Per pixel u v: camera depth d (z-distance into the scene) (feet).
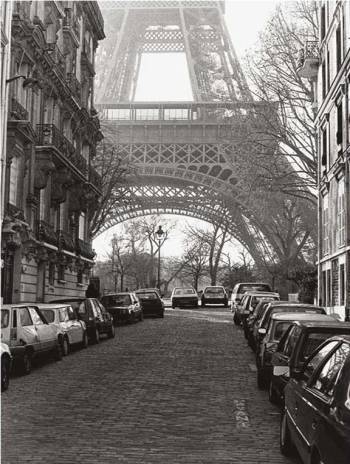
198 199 235.20
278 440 27.91
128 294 112.16
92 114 154.51
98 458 24.39
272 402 36.50
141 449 25.88
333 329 29.89
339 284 97.81
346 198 93.25
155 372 49.83
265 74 121.39
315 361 22.31
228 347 71.05
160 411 33.99
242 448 26.35
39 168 103.30
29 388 41.93
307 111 123.95
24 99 99.71
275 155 121.80
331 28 106.01
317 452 17.38
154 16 298.35
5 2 41.06
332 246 106.32
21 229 92.38
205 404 36.27
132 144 218.59
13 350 47.24
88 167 145.59
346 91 94.53
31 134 98.02
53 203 117.50
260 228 183.21
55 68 113.19
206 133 216.54
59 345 57.82
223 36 254.47
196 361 57.57
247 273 257.96
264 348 40.60
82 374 48.80
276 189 124.98
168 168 214.69
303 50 118.21
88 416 32.53
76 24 138.00
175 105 222.89
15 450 25.57
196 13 263.08
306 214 153.48
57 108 119.55
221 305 201.16
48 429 29.50
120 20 288.30
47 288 109.60
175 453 25.27
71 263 130.21
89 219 153.99
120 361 57.41
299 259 181.47
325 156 114.32
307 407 19.74
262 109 120.67
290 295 162.09
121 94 274.36
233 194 199.82
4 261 88.69
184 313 150.41
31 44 99.66
